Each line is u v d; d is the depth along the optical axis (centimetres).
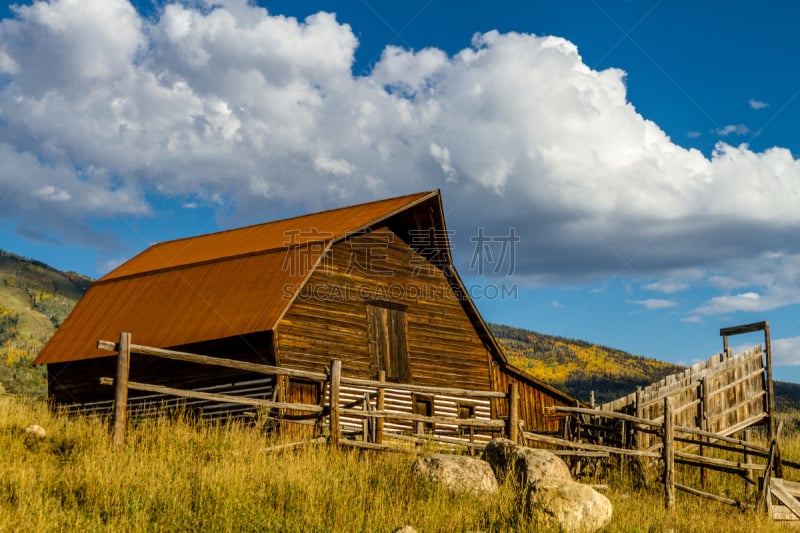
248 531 1275
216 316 2683
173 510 1299
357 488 1495
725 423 2534
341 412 1759
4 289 19538
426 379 3023
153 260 3409
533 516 1425
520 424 1920
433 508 1426
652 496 1995
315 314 2709
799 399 10138
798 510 2011
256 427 1836
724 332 2697
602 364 13825
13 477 1356
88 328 2997
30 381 7869
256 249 2958
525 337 15862
